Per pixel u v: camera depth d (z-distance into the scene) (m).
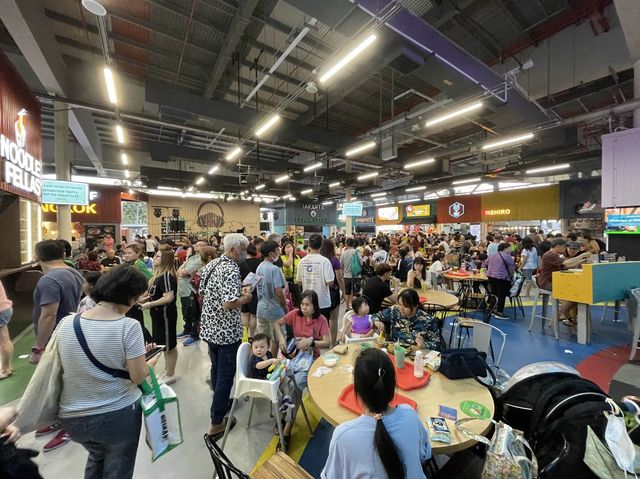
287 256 5.52
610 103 7.55
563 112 8.09
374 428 1.01
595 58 5.38
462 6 4.86
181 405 2.67
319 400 1.58
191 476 1.91
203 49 5.50
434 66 4.65
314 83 5.41
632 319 3.76
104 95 6.10
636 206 4.70
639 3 3.56
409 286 4.78
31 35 4.03
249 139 8.12
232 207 19.33
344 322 2.92
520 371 1.87
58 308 2.43
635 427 1.26
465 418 1.42
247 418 2.49
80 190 6.02
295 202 19.91
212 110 6.59
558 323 4.54
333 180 13.03
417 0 4.60
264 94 7.64
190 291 4.19
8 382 3.05
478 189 15.45
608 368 3.37
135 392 1.34
